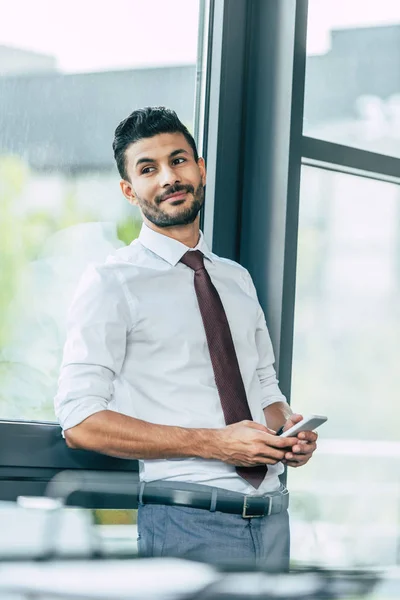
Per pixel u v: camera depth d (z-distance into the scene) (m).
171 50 2.60
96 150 2.47
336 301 2.89
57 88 2.42
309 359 2.86
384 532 1.83
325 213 2.85
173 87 2.61
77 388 2.06
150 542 1.78
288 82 2.58
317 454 2.90
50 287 2.39
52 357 2.38
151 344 2.17
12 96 2.36
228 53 2.64
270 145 2.62
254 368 2.30
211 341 2.19
